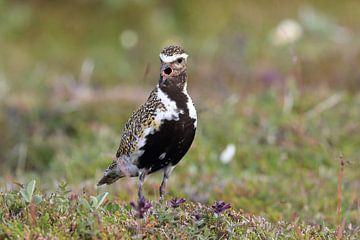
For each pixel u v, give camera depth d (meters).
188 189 10.62
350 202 9.88
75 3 21.92
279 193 10.55
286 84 15.11
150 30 21.05
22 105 15.20
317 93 14.58
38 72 18.58
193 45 20.03
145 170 8.46
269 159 11.99
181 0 21.67
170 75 8.07
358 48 18.16
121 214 7.46
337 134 12.67
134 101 15.39
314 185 10.87
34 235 6.63
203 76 17.25
